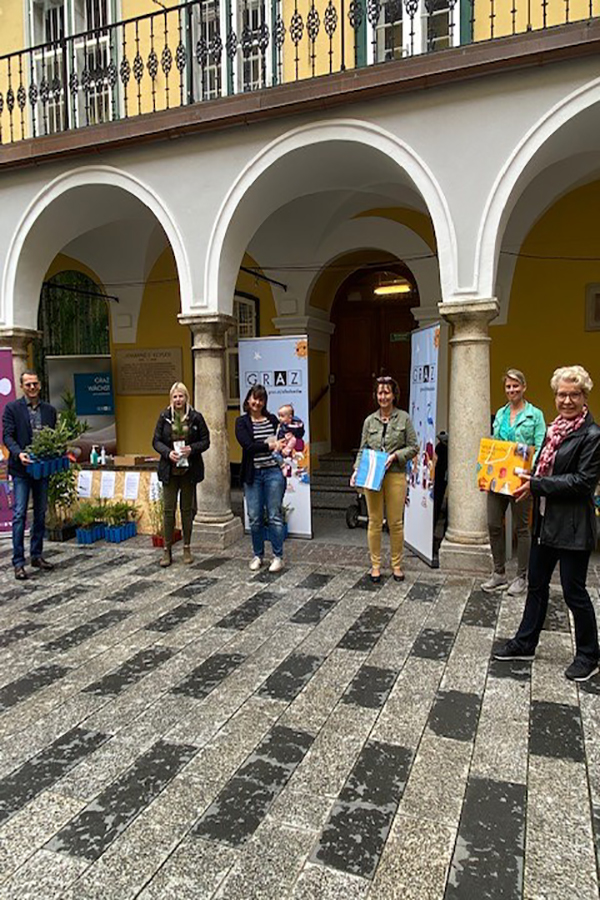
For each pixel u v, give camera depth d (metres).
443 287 5.12
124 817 2.30
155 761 2.66
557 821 2.25
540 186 6.89
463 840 2.15
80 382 10.61
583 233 7.77
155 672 3.50
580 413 3.23
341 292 10.48
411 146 5.13
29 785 2.51
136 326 10.54
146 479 6.91
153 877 2.01
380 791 2.43
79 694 3.27
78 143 6.26
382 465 4.83
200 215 5.99
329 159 5.87
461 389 5.16
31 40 8.70
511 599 4.57
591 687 3.24
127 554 6.09
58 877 2.02
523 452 4.30
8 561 5.97
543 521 3.29
